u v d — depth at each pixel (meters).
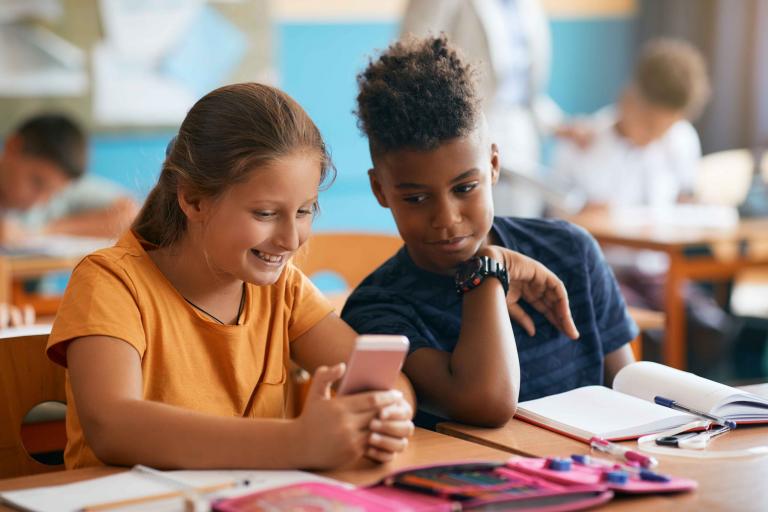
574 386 1.71
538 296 1.67
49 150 4.18
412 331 1.58
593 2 6.08
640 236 3.69
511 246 1.73
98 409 1.23
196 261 1.42
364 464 1.22
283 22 5.26
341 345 1.53
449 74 1.52
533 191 4.19
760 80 5.78
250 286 1.49
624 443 1.32
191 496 1.01
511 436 1.37
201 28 5.07
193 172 1.33
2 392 1.54
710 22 5.99
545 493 1.04
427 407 1.54
